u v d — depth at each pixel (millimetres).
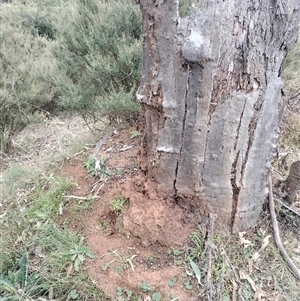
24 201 2785
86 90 3629
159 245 2076
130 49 3312
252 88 1802
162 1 1733
